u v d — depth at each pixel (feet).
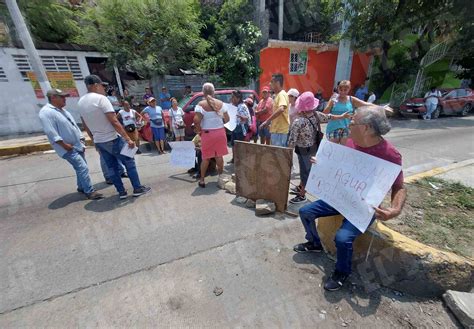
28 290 7.03
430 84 45.50
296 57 43.78
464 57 43.70
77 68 31.53
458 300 6.08
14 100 28.43
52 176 16.22
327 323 5.97
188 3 30.53
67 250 8.74
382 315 6.14
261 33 38.60
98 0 27.53
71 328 5.90
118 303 6.56
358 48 38.99
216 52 39.60
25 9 27.96
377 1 33.24
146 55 29.71
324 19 44.32
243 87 40.34
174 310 6.34
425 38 37.76
